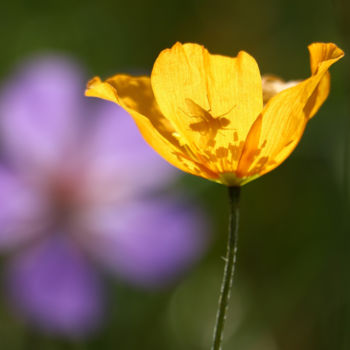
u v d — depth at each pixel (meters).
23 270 0.59
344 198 0.57
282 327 0.62
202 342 0.63
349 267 0.57
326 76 0.43
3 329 0.59
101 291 0.59
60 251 0.60
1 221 0.60
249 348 0.63
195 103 0.42
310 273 0.63
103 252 0.60
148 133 0.43
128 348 0.60
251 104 0.42
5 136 0.62
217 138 0.42
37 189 0.60
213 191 0.66
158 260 0.60
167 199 0.62
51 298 0.58
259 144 0.42
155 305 0.62
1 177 0.61
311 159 0.67
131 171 0.63
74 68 0.67
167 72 0.42
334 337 0.58
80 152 0.63
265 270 0.66
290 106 0.42
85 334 0.59
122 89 0.43
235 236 0.42
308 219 0.66
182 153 0.43
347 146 0.57
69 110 0.64
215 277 0.66
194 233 0.60
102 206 0.61
